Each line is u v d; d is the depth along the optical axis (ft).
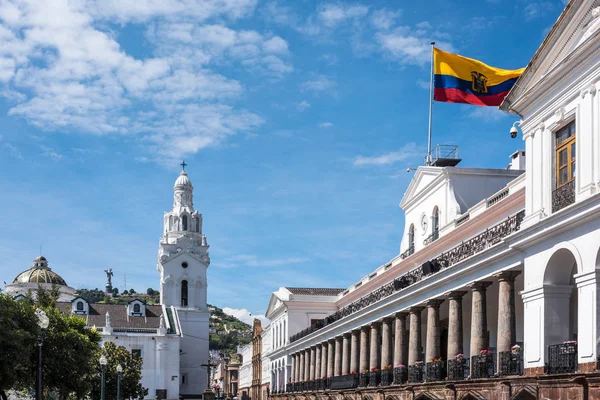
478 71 132.05
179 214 468.75
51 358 171.83
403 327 139.54
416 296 129.08
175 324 377.09
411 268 156.35
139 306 389.39
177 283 442.91
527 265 88.17
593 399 70.74
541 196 86.12
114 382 266.98
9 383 139.03
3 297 145.59
